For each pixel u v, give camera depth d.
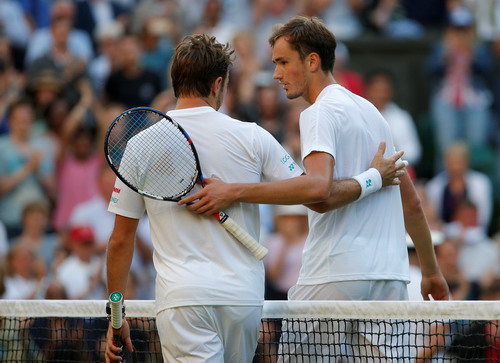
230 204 15.82
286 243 32.31
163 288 15.67
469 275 35.75
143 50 43.34
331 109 16.59
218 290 15.41
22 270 32.41
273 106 39.88
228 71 16.36
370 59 46.91
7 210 37.19
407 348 18.16
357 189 16.31
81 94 40.69
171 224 15.80
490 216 41.22
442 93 44.31
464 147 40.03
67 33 42.97
